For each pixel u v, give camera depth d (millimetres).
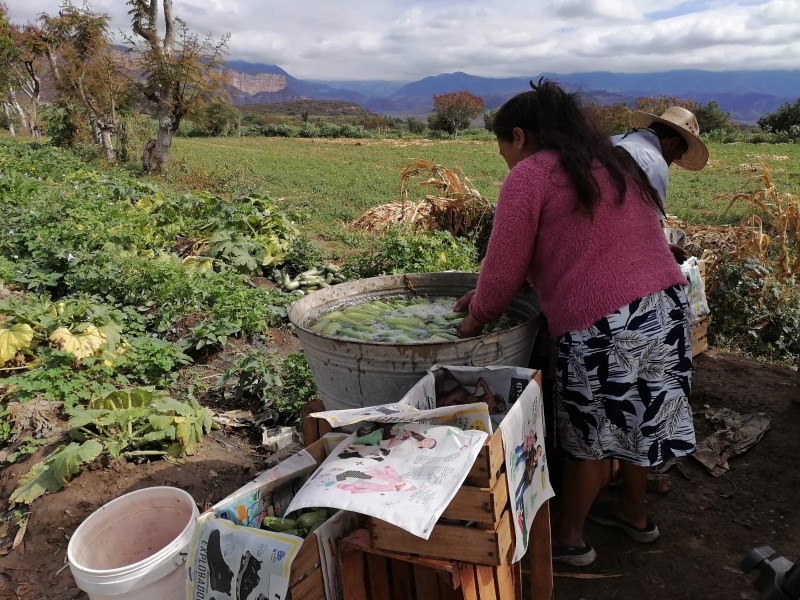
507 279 2377
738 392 4270
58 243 7883
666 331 2346
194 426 3775
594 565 2857
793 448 3635
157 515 2598
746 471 3527
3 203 10258
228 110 50406
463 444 1774
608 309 2275
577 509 2754
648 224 2355
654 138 3473
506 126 2484
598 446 2467
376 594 1987
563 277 2340
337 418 1923
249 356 4742
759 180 7137
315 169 23641
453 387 2383
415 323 2971
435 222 9164
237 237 8281
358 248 9859
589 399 2406
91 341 4863
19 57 27578
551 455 3197
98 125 21766
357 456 1906
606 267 2275
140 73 18672
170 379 4957
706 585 2732
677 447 2461
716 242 6863
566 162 2238
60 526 3148
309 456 2168
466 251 7730
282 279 7828
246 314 5871
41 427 4016
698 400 4266
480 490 1737
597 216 2250
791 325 5871
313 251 8609
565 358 2422
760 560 1743
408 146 40094
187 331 5812
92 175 14508
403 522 1584
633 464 2631
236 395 4617
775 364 5062
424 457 1811
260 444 4000
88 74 20875
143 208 10641
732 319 5922
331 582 1824
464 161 28578
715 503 3283
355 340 2445
